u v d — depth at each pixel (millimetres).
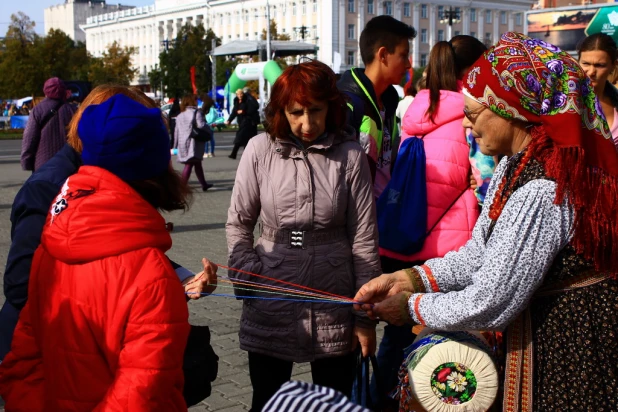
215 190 13602
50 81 7516
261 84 36719
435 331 2572
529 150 2195
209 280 2768
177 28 105438
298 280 2965
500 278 2135
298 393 1419
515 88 2166
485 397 2428
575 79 2139
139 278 2002
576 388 2143
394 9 87188
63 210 2061
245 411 4016
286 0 89062
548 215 2113
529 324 2217
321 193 2951
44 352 2111
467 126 2494
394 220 3656
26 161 7559
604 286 2145
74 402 2055
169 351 1985
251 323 3074
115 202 2039
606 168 2156
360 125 3615
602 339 2137
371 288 2580
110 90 2490
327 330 2992
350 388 3172
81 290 2014
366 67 3918
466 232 3631
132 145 2109
